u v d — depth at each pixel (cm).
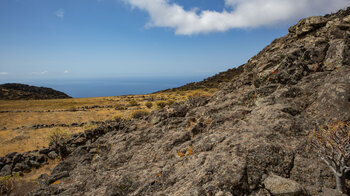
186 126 1603
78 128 4075
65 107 7500
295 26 2406
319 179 721
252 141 896
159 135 1633
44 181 1561
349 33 1541
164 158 1246
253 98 1598
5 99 11975
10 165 2200
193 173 837
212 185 697
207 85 12531
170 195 764
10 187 1798
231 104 1647
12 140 3312
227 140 985
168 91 13438
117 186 1000
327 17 2191
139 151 1476
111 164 1423
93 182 1216
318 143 722
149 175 1022
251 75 2175
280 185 657
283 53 1809
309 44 1798
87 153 1914
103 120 4866
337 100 1011
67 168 1778
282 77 1576
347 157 637
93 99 10569
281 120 1052
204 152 993
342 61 1391
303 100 1251
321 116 1048
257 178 720
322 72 1429
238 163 759
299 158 806
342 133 675
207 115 1608
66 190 1216
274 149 831
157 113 2130
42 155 2355
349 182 693
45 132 3791
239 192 680
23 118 5416
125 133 1969
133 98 10025
